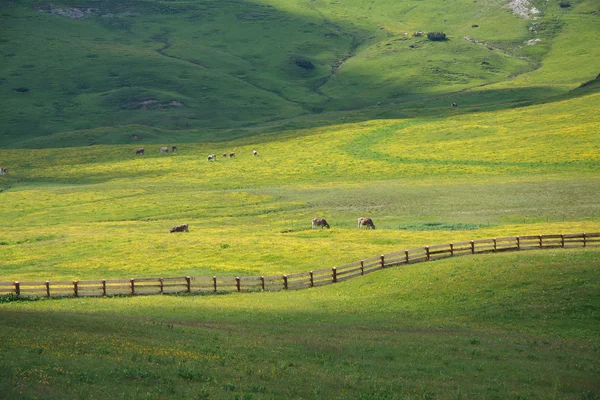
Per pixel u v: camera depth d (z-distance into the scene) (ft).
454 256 195.52
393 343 112.98
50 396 67.05
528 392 84.79
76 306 154.20
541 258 174.60
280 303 163.43
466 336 122.62
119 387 73.72
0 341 91.25
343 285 183.42
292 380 83.92
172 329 116.16
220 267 219.20
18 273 217.15
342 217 341.21
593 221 284.82
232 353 98.17
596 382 91.61
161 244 260.21
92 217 367.45
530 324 133.28
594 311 137.80
